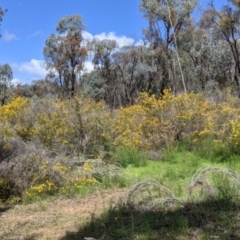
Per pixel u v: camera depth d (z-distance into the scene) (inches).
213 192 221.0
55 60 1647.4
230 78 1258.6
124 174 319.0
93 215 208.4
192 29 1433.3
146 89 1659.7
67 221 216.7
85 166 307.1
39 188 275.9
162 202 213.0
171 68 1464.1
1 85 1515.7
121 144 409.4
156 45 1467.8
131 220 191.8
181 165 351.3
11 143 304.8
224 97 543.5
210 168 243.6
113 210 212.1
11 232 206.4
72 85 1581.0
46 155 314.0
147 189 234.7
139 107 458.3
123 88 1781.5
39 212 243.3
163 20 1428.4
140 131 437.1
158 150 428.8
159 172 328.2
